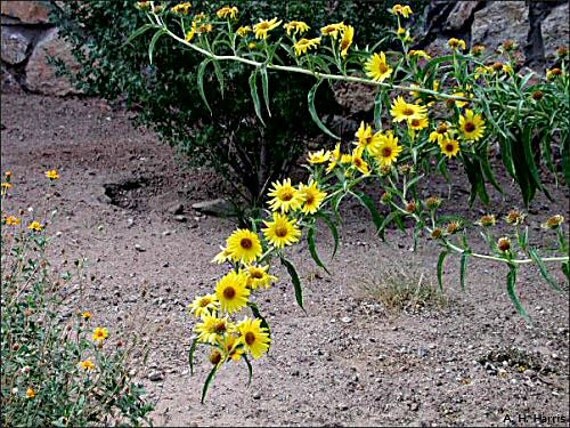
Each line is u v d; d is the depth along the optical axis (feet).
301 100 11.82
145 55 12.07
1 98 19.48
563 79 6.28
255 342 5.69
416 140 6.59
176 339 8.59
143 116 12.64
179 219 12.57
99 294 9.66
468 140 6.44
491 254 11.44
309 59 6.86
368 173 6.35
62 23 13.46
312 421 7.16
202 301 6.02
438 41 16.08
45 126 17.63
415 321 9.34
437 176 14.74
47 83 19.75
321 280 10.39
